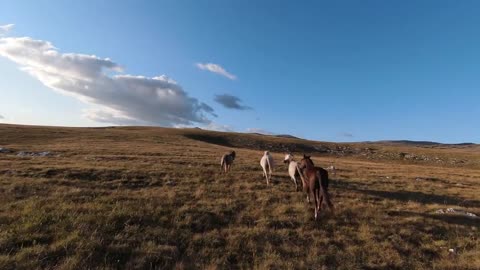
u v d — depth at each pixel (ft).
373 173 108.06
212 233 38.96
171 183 66.44
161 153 132.46
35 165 79.97
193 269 30.96
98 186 61.36
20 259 29.25
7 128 233.76
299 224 44.09
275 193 60.44
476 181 108.47
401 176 104.42
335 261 34.06
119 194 53.83
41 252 30.91
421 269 33.06
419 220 47.29
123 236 35.81
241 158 130.41
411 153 346.54
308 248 36.65
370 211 50.78
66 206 43.80
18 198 49.29
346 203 55.26
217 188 62.80
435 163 302.25
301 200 56.13
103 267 29.73
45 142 183.62
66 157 105.29
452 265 33.86
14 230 35.06
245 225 42.63
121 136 235.20
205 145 223.30
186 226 40.78
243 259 33.58
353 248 36.88
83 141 191.52
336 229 42.93
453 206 58.75
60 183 61.11
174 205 48.52
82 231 35.63
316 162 142.61
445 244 39.93
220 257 33.78
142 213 42.52
